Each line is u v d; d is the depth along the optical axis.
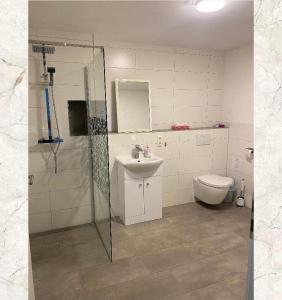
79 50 2.80
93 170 2.94
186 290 1.94
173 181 3.55
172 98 3.50
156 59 3.31
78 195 3.00
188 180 3.65
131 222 3.05
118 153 3.14
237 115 3.60
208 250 2.47
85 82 2.86
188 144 3.55
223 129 3.75
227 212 3.37
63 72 2.77
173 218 3.20
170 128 3.55
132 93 3.21
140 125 3.28
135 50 3.18
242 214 3.30
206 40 3.10
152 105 3.38
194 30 2.69
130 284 2.02
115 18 2.32
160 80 3.38
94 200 3.03
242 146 3.54
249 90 3.35
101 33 2.78
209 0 1.88
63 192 2.93
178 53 3.44
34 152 2.74
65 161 2.89
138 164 2.88
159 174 3.11
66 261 2.34
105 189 2.44
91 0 1.93
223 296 1.87
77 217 3.03
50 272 2.18
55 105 2.77
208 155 3.72
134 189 3.00
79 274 2.15
